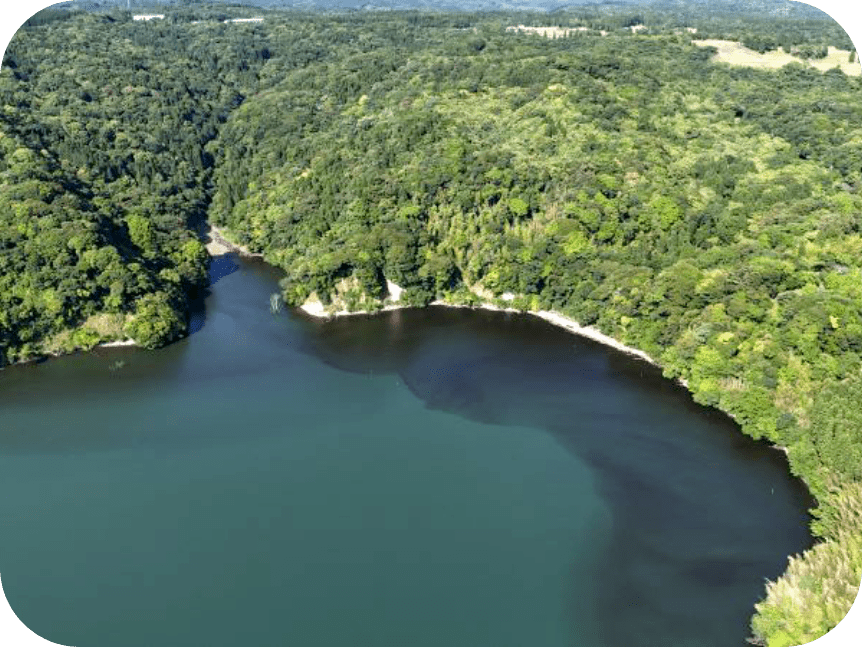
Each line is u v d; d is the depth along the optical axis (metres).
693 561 94.94
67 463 112.38
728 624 86.19
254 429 121.12
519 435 120.19
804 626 79.25
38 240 144.62
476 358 145.25
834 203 153.00
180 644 82.19
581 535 98.75
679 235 156.25
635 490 107.44
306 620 85.38
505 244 164.25
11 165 162.50
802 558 94.50
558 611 87.31
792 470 108.50
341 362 143.75
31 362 140.62
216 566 92.50
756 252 142.88
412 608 87.00
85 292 144.12
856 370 115.75
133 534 97.56
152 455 114.19
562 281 159.12
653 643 83.81
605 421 124.06
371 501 104.06
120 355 144.25
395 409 127.50
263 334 154.62
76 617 85.19
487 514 102.06
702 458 114.56
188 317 160.50
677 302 138.75
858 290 127.25
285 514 101.31
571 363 142.88
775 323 126.62
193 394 131.50
